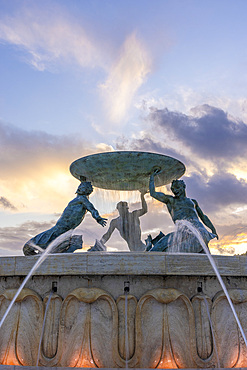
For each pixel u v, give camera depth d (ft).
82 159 36.60
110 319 22.59
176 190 32.19
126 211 40.96
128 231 40.42
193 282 23.63
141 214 41.09
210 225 34.12
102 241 40.27
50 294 23.40
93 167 37.11
